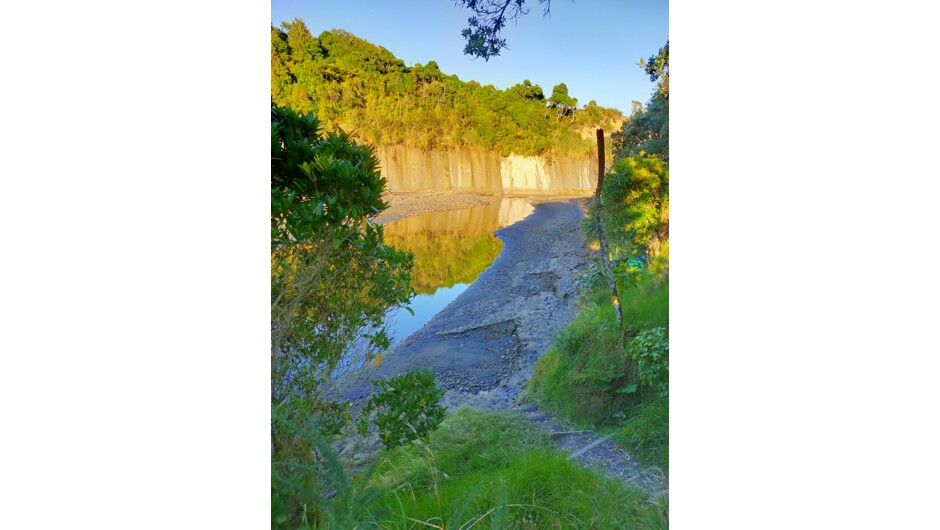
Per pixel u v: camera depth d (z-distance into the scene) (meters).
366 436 2.24
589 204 5.22
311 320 2.01
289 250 1.82
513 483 1.96
